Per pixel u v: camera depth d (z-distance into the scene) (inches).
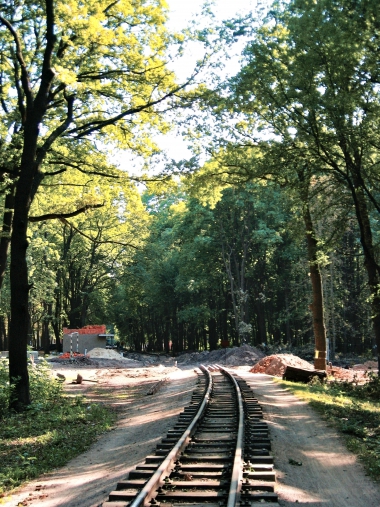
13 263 722.8
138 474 318.7
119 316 3410.4
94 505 283.6
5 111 938.7
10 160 853.2
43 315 2689.5
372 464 358.0
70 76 659.4
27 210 728.3
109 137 976.9
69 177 1053.2
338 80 736.3
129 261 2755.9
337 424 522.3
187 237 2625.5
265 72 829.2
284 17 868.0
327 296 2091.5
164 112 892.0
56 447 451.5
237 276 2544.3
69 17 686.5
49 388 841.5
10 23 782.5
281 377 1190.3
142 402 776.9
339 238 1030.4
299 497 289.0
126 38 756.6
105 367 1886.1
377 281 949.8
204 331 3334.2
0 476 351.9
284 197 1149.1
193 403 642.8
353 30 651.5
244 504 262.1
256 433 439.2
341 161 924.6
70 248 2787.9
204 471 323.3
